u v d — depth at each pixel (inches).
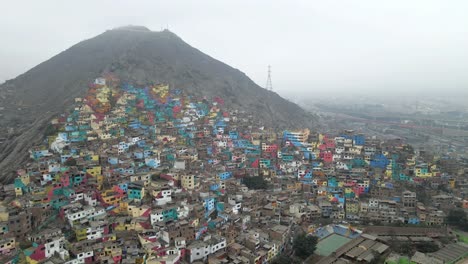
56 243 4042.8
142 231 4606.3
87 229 4424.2
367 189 6934.1
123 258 4158.5
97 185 5654.5
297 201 6437.0
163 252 4153.5
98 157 6747.1
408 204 6353.3
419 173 7455.7
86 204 5255.9
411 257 4822.8
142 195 5433.1
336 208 6245.1
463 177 7662.4
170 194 5551.2
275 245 4864.7
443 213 6087.6
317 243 5211.6
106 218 4864.7
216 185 6402.6
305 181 7199.8
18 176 5816.9
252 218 5748.0
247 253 4503.0
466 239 5541.3
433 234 5639.8
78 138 7815.0
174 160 7322.8
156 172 6432.1
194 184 6215.6
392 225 5841.5
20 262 3823.8
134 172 6353.3
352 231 5600.4
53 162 6328.7
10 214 4456.2
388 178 7367.1
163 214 4960.6
